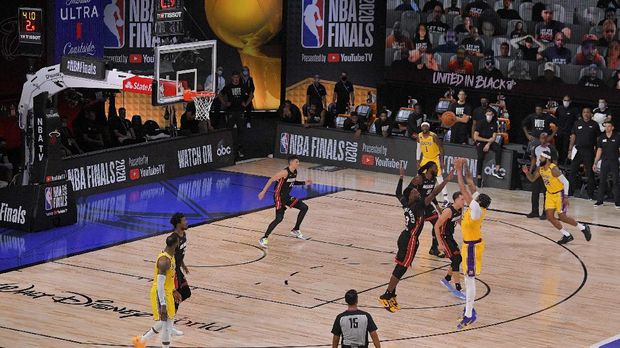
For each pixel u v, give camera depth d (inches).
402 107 1422.2
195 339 727.7
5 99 1223.5
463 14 1434.5
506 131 1365.7
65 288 836.6
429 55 1465.3
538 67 1398.9
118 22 1398.9
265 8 1504.7
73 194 1042.7
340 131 1326.3
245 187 1213.1
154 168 1222.3
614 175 1142.3
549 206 989.8
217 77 1398.9
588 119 1166.3
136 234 1005.8
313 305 809.5
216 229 1030.4
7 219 1023.6
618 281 888.3
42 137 1024.2
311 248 971.9
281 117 1384.1
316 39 1451.8
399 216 1095.6
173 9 1089.4
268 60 1525.6
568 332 761.0
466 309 764.0
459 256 834.8
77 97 1264.8
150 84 996.6
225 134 1316.4
